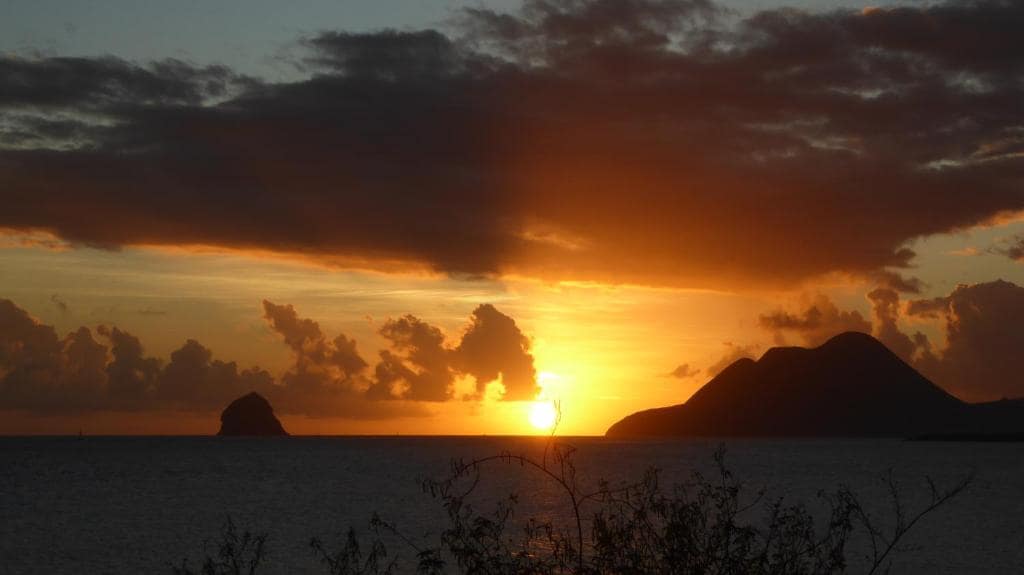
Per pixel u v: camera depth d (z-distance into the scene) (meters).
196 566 39.25
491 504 64.25
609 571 11.26
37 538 49.66
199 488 89.00
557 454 11.31
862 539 45.00
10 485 93.56
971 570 37.47
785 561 11.37
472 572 11.45
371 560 12.73
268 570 36.62
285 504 70.50
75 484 94.81
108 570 39.25
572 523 39.47
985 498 74.12
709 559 11.10
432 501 71.56
